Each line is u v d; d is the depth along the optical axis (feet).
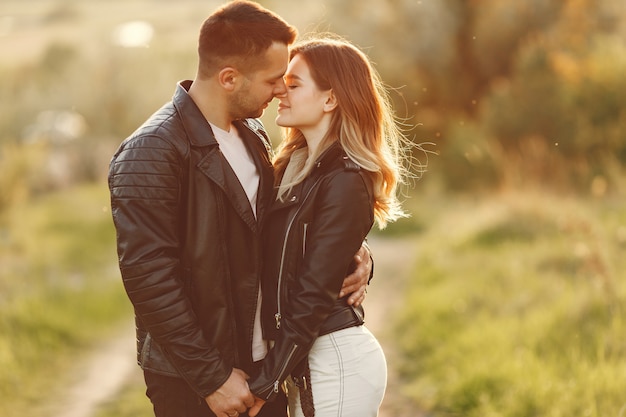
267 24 10.37
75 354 27.53
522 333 22.20
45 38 176.96
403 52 85.20
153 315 9.90
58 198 65.62
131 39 105.50
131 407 21.38
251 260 10.72
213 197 10.39
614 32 84.74
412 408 19.71
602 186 37.83
